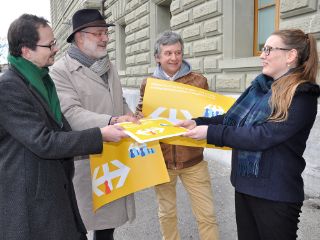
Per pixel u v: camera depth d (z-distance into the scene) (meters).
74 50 2.45
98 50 2.43
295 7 4.21
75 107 2.28
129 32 10.85
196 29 6.42
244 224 1.96
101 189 2.34
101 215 2.51
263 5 5.46
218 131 1.83
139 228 3.55
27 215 1.63
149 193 4.50
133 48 10.59
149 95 2.54
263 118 1.75
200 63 6.40
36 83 1.74
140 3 9.68
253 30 5.71
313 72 1.72
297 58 1.74
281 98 1.67
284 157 1.73
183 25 6.90
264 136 1.69
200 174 2.57
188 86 2.55
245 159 1.81
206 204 2.56
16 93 1.62
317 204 3.81
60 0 22.19
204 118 2.25
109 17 13.09
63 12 20.80
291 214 1.74
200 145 2.24
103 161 2.34
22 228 1.60
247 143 1.73
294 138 1.73
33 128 1.62
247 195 1.86
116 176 2.33
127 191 2.32
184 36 6.86
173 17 7.30
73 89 2.38
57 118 1.90
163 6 8.97
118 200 2.54
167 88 2.54
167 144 2.54
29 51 1.72
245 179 1.82
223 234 3.31
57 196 1.75
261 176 1.75
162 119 2.36
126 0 10.81
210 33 6.07
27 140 1.61
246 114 1.86
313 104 1.69
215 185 4.60
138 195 4.44
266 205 1.76
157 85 2.54
